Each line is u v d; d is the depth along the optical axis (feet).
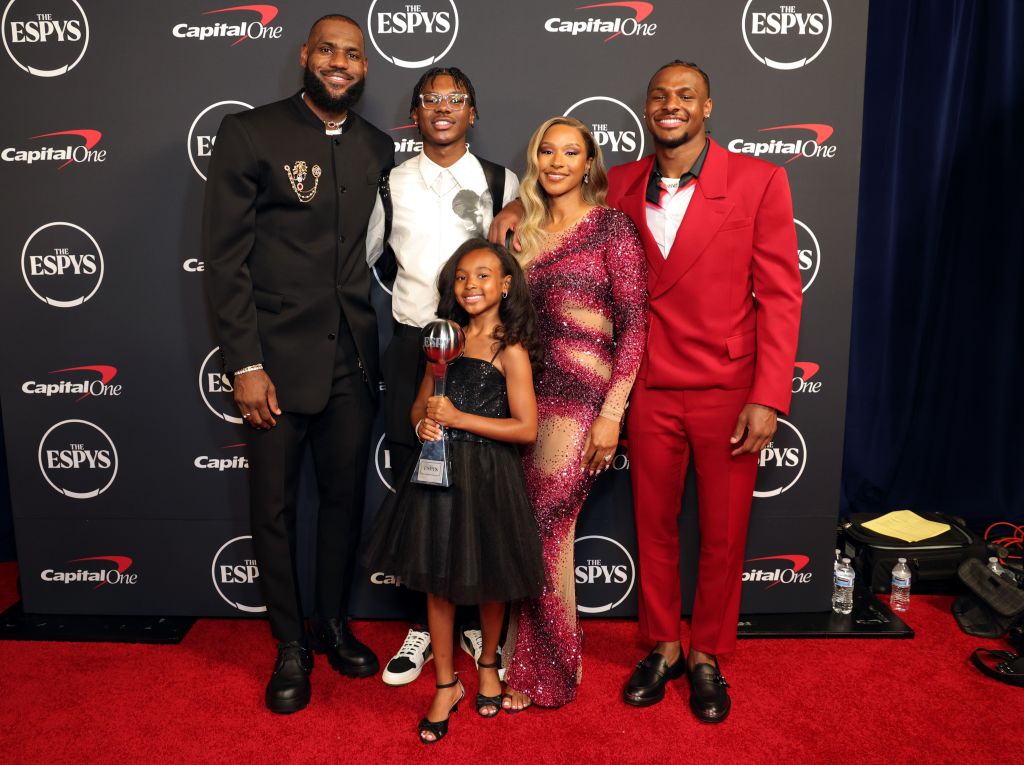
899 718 6.88
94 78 7.90
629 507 8.65
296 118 6.96
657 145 6.81
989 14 9.81
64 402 8.43
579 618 8.87
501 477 6.49
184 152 8.01
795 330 6.69
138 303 8.27
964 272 10.43
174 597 8.74
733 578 7.24
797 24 7.86
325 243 7.00
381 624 8.68
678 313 6.82
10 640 8.23
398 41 7.90
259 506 7.23
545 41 7.90
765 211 6.61
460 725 6.82
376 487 8.66
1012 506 10.78
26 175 8.06
